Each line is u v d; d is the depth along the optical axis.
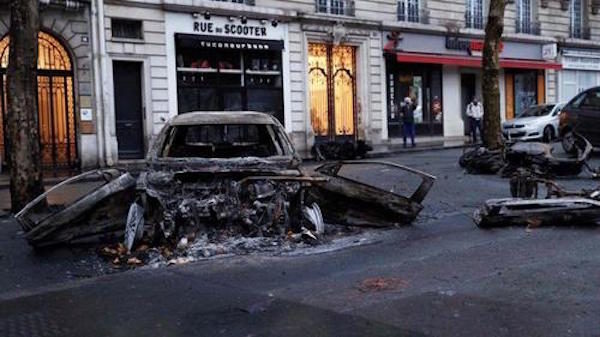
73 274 7.21
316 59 25.59
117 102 20.56
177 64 21.73
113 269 7.33
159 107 21.19
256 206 8.29
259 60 23.78
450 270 6.75
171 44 21.38
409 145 26.25
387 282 6.34
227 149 10.34
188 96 22.09
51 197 13.18
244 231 8.27
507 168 14.98
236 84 23.23
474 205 11.37
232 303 5.76
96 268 7.43
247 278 6.64
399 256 7.54
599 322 5.02
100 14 19.72
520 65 33.00
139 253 7.83
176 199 8.16
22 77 10.78
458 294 5.86
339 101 26.39
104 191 8.24
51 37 19.27
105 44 19.89
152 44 20.95
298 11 24.30
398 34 27.67
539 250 7.53
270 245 7.99
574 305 5.44
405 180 14.78
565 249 7.54
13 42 10.79
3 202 13.03
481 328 4.96
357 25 26.22
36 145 10.92
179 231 8.09
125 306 5.78
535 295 5.76
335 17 25.38
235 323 5.21
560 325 4.97
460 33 30.11
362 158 21.84
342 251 7.85
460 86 30.97
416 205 9.37
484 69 17.27
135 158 20.94
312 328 5.04
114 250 8.04
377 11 27.17
